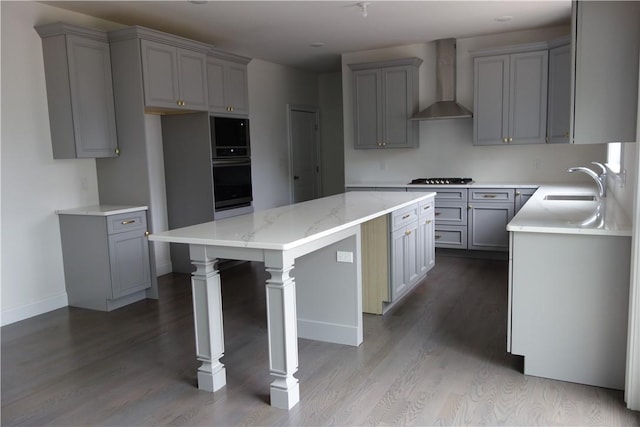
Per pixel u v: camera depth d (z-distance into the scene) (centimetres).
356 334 321
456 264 539
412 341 328
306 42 577
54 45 400
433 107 582
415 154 629
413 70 586
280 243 231
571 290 258
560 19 500
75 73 402
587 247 252
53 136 414
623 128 239
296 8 436
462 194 553
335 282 325
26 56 395
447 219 565
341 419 234
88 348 333
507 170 583
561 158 556
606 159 528
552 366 268
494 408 240
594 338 257
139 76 421
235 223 296
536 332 268
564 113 503
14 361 314
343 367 291
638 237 227
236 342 337
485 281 468
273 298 240
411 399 251
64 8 420
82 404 257
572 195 412
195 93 482
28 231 401
